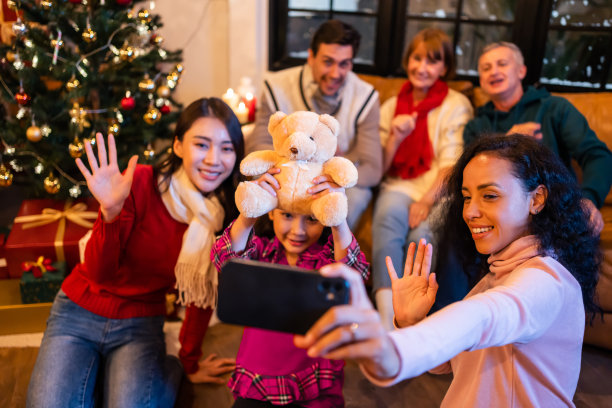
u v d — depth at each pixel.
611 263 1.76
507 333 0.72
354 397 1.67
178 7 2.93
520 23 2.64
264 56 2.96
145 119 2.13
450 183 1.14
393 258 1.94
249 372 1.17
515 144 0.95
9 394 1.64
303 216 1.11
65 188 2.24
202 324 1.62
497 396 0.88
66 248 2.01
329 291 0.64
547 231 0.92
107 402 1.40
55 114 2.22
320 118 0.95
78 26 2.13
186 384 1.70
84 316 1.49
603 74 2.58
